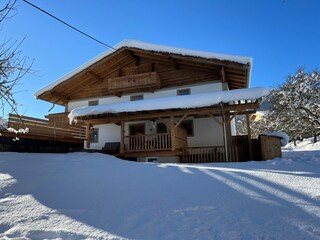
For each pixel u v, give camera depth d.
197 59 12.98
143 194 3.94
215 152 12.45
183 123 14.13
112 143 14.56
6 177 4.96
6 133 8.46
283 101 22.22
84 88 17.00
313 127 21.94
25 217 3.31
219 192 3.85
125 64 16.28
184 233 2.75
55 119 16.89
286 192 3.69
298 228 2.68
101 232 2.87
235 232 2.69
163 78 15.25
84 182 4.64
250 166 6.72
